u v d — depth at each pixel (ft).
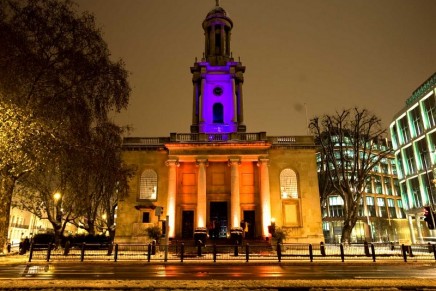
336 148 189.57
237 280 45.21
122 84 85.71
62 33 77.56
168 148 142.51
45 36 76.54
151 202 140.05
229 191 142.92
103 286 38.75
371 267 70.33
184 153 142.20
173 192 137.59
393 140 208.44
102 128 89.45
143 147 146.30
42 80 78.84
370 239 210.79
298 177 143.74
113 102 85.61
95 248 123.03
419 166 178.70
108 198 139.23
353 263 76.59
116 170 93.71
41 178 120.57
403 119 197.06
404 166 193.16
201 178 138.92
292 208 140.15
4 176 80.59
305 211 139.44
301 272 60.08
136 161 145.48
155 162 145.59
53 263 75.77
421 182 175.42
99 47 81.92
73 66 78.23
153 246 98.32
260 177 140.87
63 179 98.73
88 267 69.00
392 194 289.12
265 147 142.20
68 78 79.97
